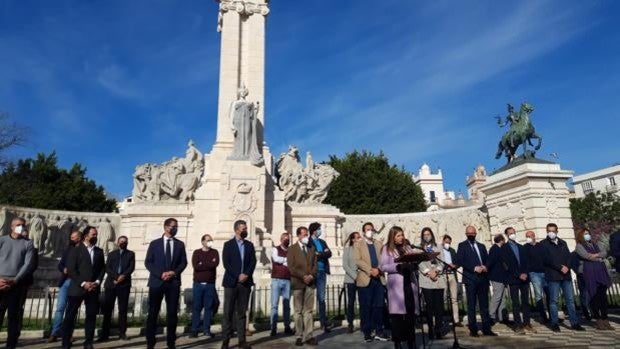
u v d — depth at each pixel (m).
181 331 10.30
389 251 7.01
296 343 7.86
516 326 9.19
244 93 19.73
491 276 9.56
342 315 11.65
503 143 19.52
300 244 8.30
